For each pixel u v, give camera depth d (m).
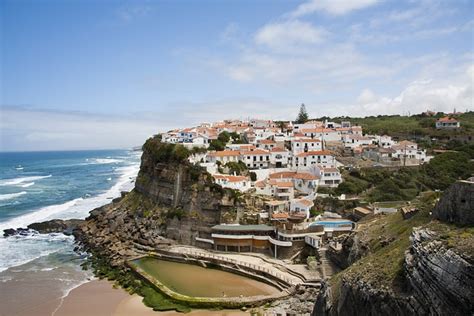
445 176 104.44
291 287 60.72
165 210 95.12
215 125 172.88
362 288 38.38
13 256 83.44
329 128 152.25
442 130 151.50
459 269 29.39
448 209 42.50
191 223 88.62
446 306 29.50
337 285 45.75
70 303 59.44
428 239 37.72
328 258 69.19
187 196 92.06
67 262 79.75
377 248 54.25
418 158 118.88
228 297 59.06
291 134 140.88
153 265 76.75
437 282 30.88
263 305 57.31
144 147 117.75
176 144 103.94
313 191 97.25
